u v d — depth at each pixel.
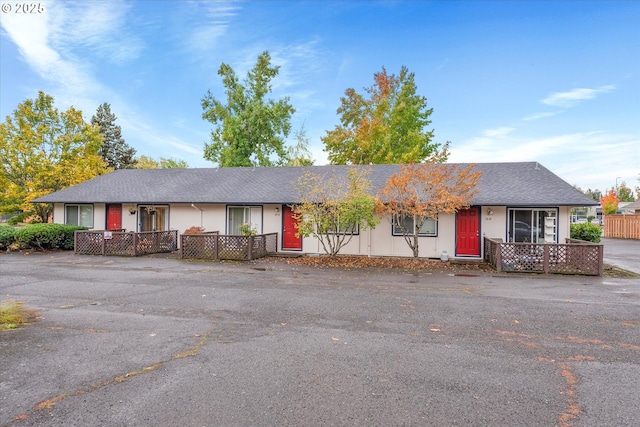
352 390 3.56
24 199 21.53
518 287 9.19
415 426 2.93
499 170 16.56
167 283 9.49
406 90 28.88
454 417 3.07
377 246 15.50
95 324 5.80
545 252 11.44
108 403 3.27
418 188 14.20
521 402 3.34
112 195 18.16
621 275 11.26
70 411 3.12
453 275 11.04
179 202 16.81
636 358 4.48
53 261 13.57
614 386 3.69
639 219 27.11
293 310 6.78
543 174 15.89
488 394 3.50
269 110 30.41
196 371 4.00
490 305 7.24
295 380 3.78
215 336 5.23
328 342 4.99
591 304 7.38
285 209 16.48
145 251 15.55
